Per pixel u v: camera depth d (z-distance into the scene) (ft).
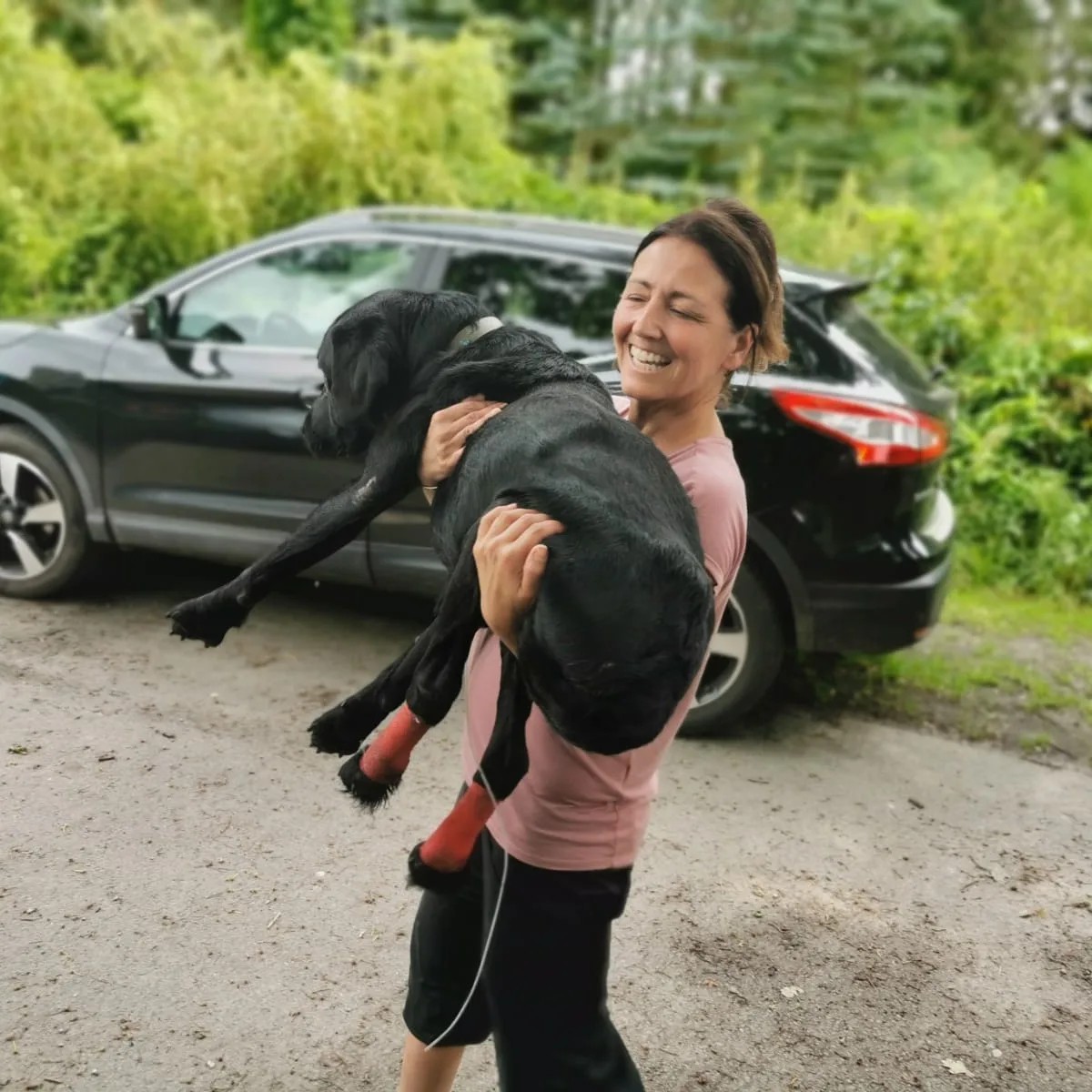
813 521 12.96
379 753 5.52
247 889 9.86
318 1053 8.12
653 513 5.04
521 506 5.00
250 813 11.00
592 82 58.95
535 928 5.66
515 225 15.35
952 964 9.90
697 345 5.57
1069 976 9.89
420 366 6.19
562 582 4.80
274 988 8.70
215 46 40.37
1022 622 18.29
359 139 27.17
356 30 55.57
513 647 4.94
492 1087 7.97
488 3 61.87
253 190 26.50
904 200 39.27
